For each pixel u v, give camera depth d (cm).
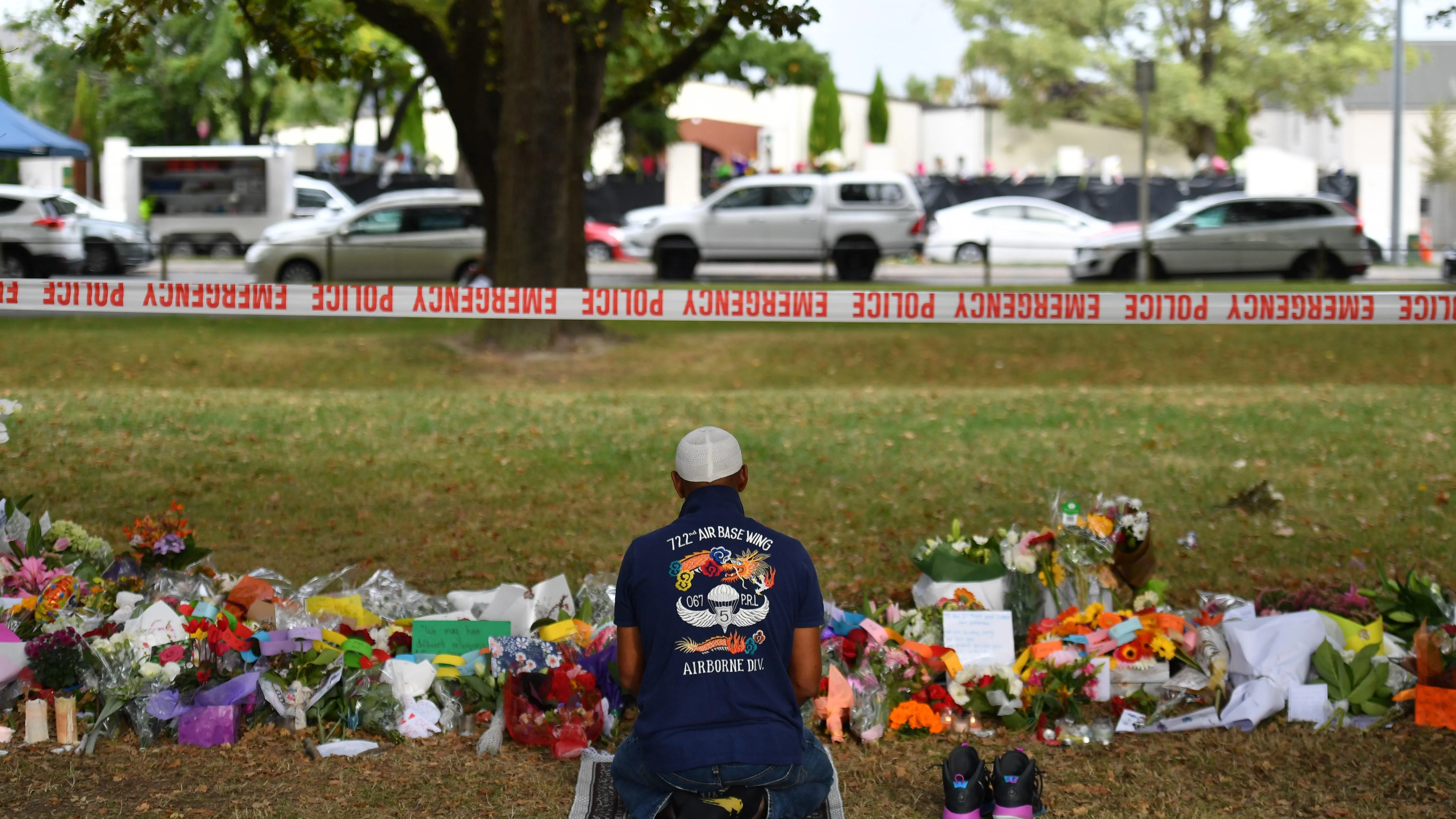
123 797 429
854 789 443
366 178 3328
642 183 3312
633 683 387
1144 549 542
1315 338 1705
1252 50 4075
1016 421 1214
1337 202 2339
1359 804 426
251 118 3975
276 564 729
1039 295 706
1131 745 478
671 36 1443
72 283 684
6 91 1761
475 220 2292
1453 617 541
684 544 377
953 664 500
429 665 503
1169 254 2288
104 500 869
